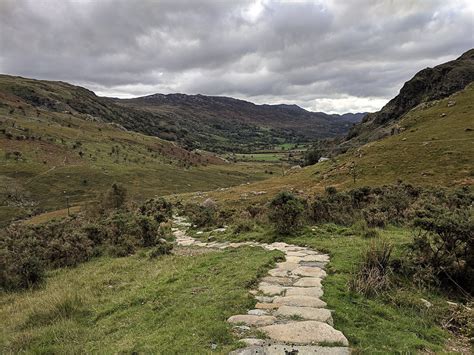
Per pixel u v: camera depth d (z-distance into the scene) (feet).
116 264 52.65
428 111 341.62
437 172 206.59
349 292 27.30
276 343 19.62
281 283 30.58
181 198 264.31
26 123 532.32
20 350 24.76
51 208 321.52
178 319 24.64
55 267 58.29
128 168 472.03
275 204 55.72
